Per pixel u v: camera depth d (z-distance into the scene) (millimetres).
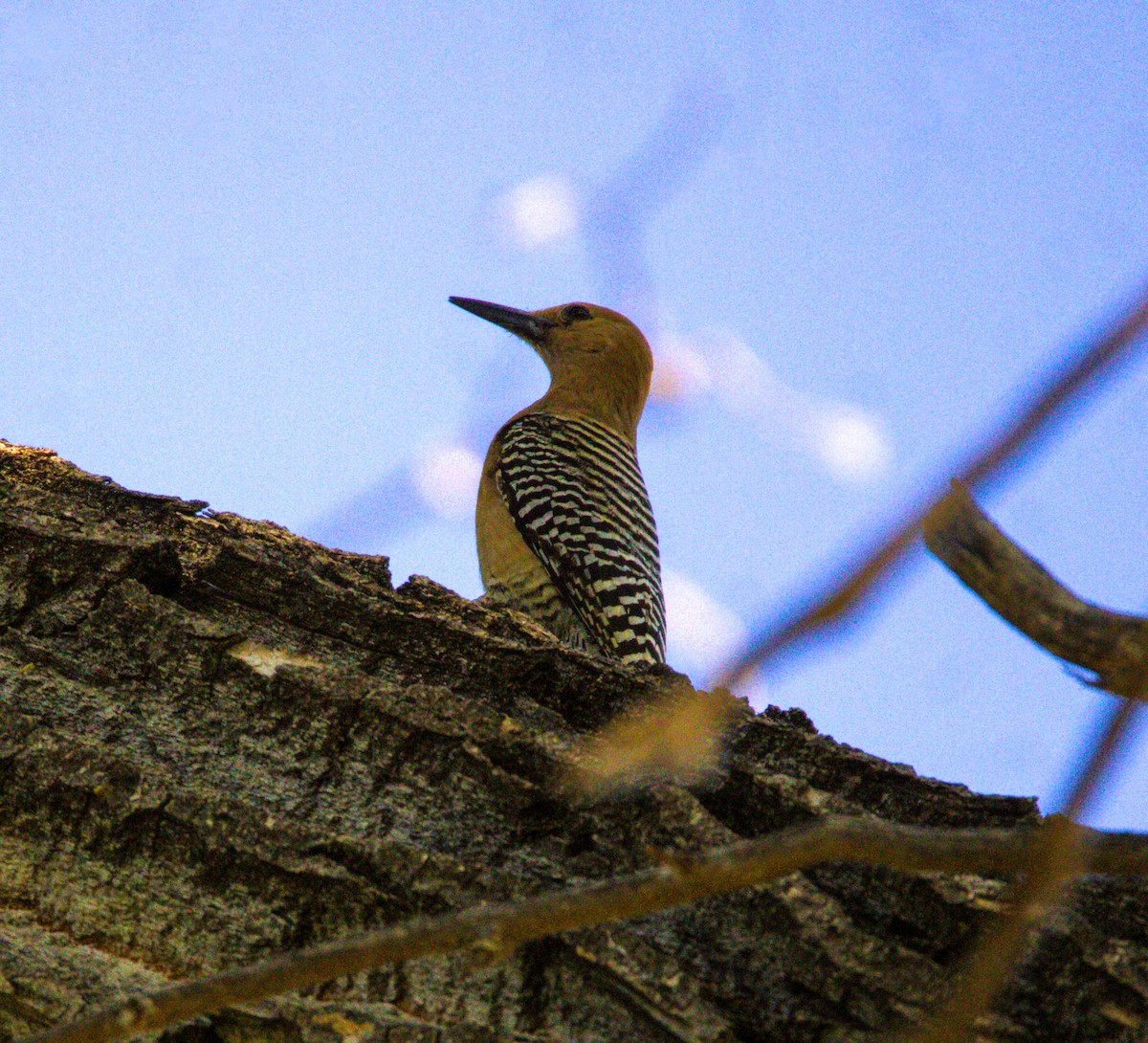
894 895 5773
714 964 5465
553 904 3639
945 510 4410
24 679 6840
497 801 6250
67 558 7344
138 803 6082
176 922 5867
